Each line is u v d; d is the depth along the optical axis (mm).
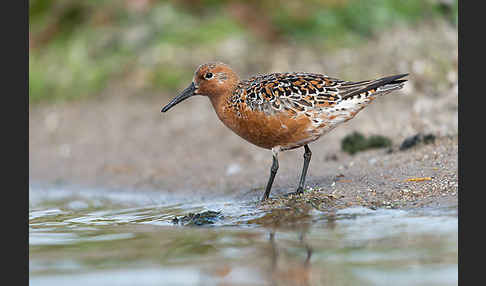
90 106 24016
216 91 12773
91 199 15406
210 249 9562
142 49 25484
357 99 11586
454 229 9656
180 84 23297
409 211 10852
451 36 22609
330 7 25047
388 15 24656
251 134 12227
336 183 12867
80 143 21125
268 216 11352
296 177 14234
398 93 18812
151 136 20391
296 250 9203
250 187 14359
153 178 16969
